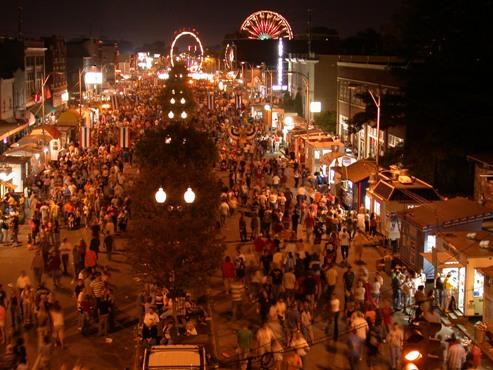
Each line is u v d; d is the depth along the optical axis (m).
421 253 25.67
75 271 27.58
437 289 23.86
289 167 55.94
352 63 66.50
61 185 41.50
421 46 44.34
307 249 30.16
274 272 24.59
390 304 24.78
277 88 95.31
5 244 33.56
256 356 19.45
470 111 38.56
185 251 22.89
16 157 42.38
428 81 40.59
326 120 72.38
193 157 39.66
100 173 45.53
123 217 35.06
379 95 41.25
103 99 100.38
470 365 17.83
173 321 21.98
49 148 50.88
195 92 116.94
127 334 22.83
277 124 74.88
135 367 19.61
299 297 23.92
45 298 22.14
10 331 22.30
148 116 82.44
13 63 68.62
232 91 122.75
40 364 19.44
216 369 19.28
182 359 16.89
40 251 27.72
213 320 24.22
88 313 22.62
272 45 156.12
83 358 20.77
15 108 66.31
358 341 19.33
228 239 35.34
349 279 23.88
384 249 32.19
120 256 32.16
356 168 39.41
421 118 40.88
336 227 32.78
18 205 37.41
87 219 37.12
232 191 44.31
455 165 42.28
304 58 83.12
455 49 39.59
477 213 26.83
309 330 21.28
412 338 10.80
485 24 38.78
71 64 110.19
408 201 32.06
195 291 25.25
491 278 21.58
